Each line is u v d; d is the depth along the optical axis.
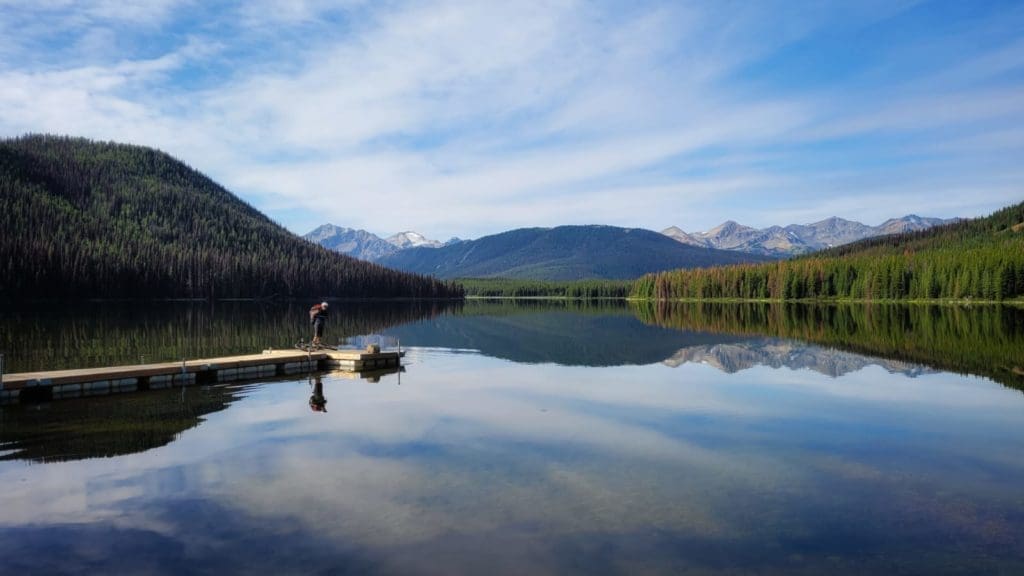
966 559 10.09
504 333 59.38
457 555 9.99
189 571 9.39
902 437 17.95
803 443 17.20
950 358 37.09
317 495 12.65
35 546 10.26
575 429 18.62
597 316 98.38
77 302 128.62
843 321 74.94
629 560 9.89
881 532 11.12
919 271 141.25
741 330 61.81
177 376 27.00
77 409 21.55
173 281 152.62
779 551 10.30
